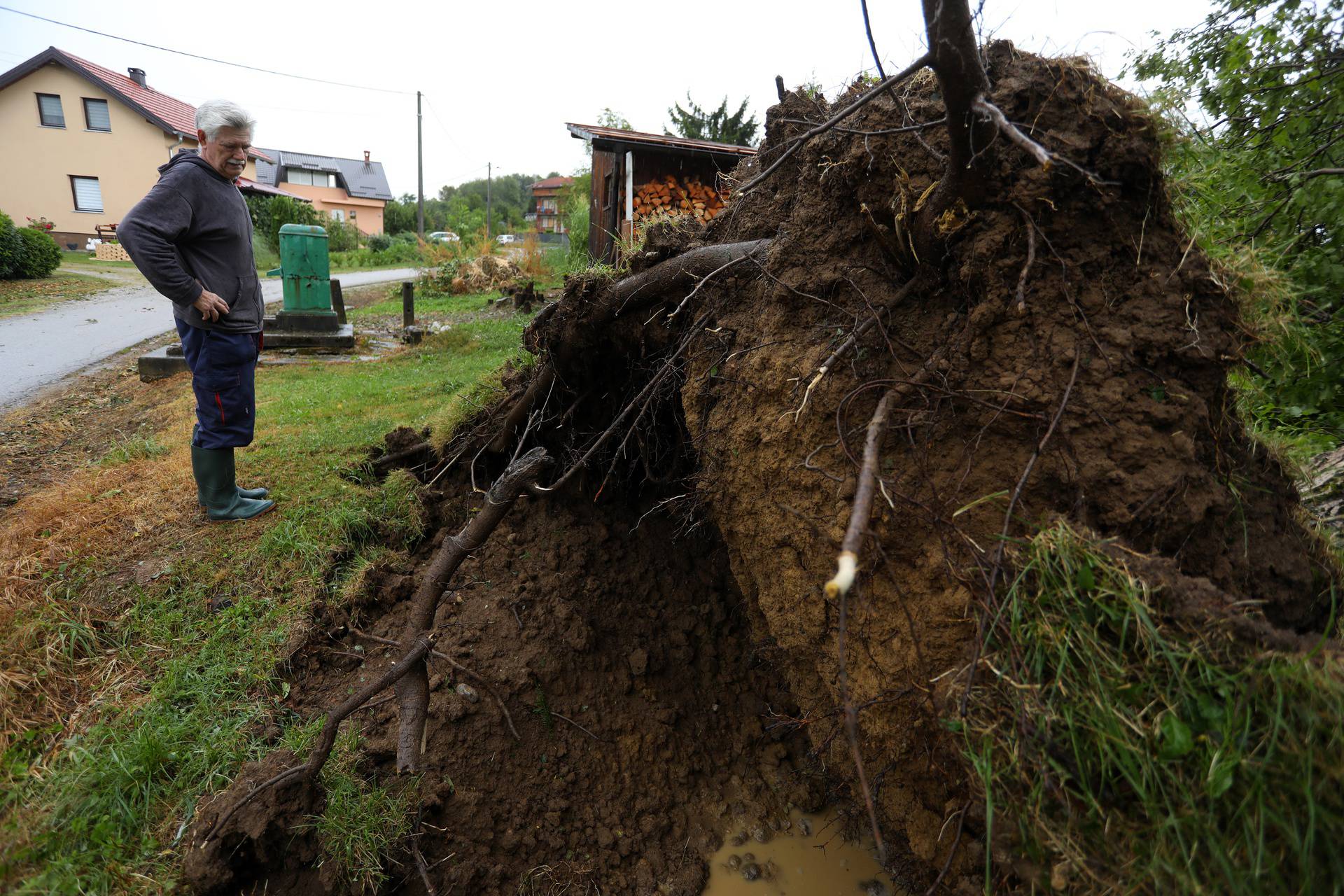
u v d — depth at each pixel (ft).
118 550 11.49
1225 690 4.50
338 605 10.67
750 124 70.95
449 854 8.34
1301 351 9.25
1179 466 5.86
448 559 8.80
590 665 10.89
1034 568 5.51
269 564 11.11
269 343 27.50
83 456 16.42
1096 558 5.28
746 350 8.55
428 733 9.21
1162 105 6.64
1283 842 4.12
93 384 23.40
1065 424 6.07
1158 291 6.30
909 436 6.79
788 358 7.94
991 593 5.54
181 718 8.74
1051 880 4.91
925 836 6.75
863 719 7.08
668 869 9.11
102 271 61.11
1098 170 6.29
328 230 106.22
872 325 7.19
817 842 9.55
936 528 6.37
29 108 79.71
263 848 7.56
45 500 13.17
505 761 9.41
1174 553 5.82
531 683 10.18
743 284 9.09
